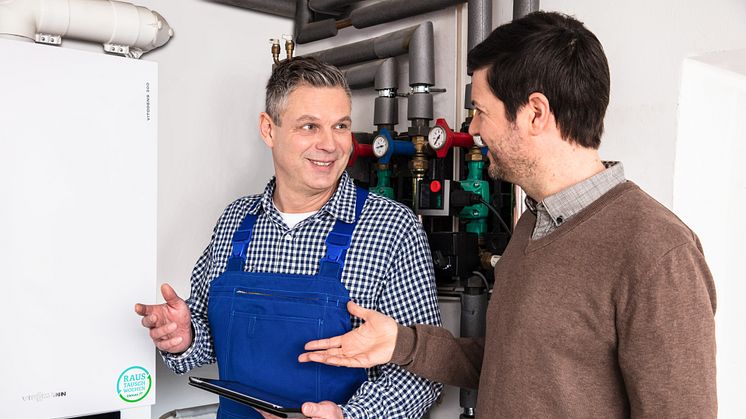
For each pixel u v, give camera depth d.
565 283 1.09
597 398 1.08
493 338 1.22
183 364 1.72
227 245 1.78
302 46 2.77
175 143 2.47
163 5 2.43
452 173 2.20
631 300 1.01
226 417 1.67
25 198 1.60
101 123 1.70
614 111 1.78
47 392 1.62
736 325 1.83
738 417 1.82
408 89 2.41
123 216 1.73
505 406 1.15
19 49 1.60
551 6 1.92
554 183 1.16
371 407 1.41
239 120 2.64
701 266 1.02
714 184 1.75
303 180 1.60
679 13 1.64
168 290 1.62
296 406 1.41
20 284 1.59
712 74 1.71
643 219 1.04
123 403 1.73
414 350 1.36
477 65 1.20
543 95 1.12
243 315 1.60
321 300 1.51
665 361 0.97
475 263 2.02
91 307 1.68
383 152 2.17
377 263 1.54
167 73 2.44
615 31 1.77
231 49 2.61
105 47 2.22
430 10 2.23
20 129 1.60
